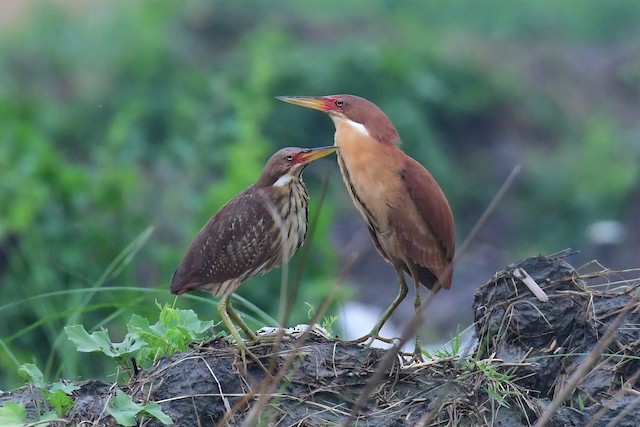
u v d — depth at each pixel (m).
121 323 11.50
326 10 30.12
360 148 7.81
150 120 22.34
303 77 23.19
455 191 23.58
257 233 7.56
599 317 7.39
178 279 7.71
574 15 33.66
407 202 7.78
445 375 6.96
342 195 21.52
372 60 24.12
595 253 21.72
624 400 6.72
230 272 7.61
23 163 14.77
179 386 6.66
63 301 12.89
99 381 6.96
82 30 26.38
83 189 15.01
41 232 13.97
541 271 7.65
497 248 22.59
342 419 6.62
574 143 25.81
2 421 6.48
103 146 20.62
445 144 24.97
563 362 7.22
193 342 7.16
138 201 16.53
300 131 22.22
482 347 7.54
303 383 6.77
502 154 24.69
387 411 6.70
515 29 32.06
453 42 28.98
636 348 7.16
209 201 15.23
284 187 7.63
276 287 13.65
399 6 32.31
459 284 20.11
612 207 23.11
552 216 23.34
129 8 27.33
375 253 20.45
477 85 25.91
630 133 26.69
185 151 18.84
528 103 26.33
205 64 24.94
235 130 18.30
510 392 6.79
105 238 14.51
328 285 13.33
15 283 13.05
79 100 23.45
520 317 7.46
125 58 24.16
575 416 6.74
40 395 7.04
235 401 6.64
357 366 6.91
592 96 28.50
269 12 28.38
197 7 27.53
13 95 22.50
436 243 7.91
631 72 29.20
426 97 24.64
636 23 33.56
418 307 7.89
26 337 11.95
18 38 26.66
